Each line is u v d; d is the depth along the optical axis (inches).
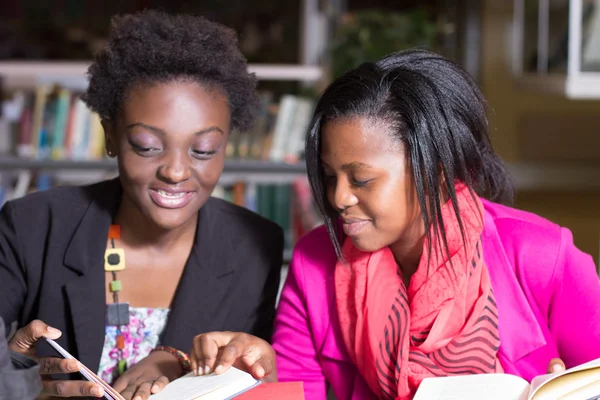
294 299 47.2
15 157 116.2
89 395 33.9
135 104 42.1
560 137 227.3
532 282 42.8
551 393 34.8
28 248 47.4
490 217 44.0
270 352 42.9
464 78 41.3
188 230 48.5
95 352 45.9
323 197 42.4
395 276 43.4
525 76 153.5
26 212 48.4
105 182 50.3
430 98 39.4
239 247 49.3
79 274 46.8
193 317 47.1
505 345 42.2
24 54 178.4
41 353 45.7
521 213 45.3
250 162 118.2
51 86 120.6
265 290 49.7
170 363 43.5
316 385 46.4
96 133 119.5
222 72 43.0
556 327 43.3
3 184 123.8
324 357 46.0
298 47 174.9
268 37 175.5
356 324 43.3
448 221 41.8
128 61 42.2
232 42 46.1
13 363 32.3
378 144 38.9
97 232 47.3
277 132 121.2
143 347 47.5
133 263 47.9
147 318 47.5
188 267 47.6
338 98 40.0
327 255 46.7
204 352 39.8
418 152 38.9
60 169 117.0
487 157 43.8
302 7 141.5
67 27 179.6
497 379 37.6
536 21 144.2
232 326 48.7
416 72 40.2
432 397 36.4
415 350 41.9
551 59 134.0
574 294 42.6
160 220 43.4
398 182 39.3
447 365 41.3
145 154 42.3
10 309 47.5
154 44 42.1
